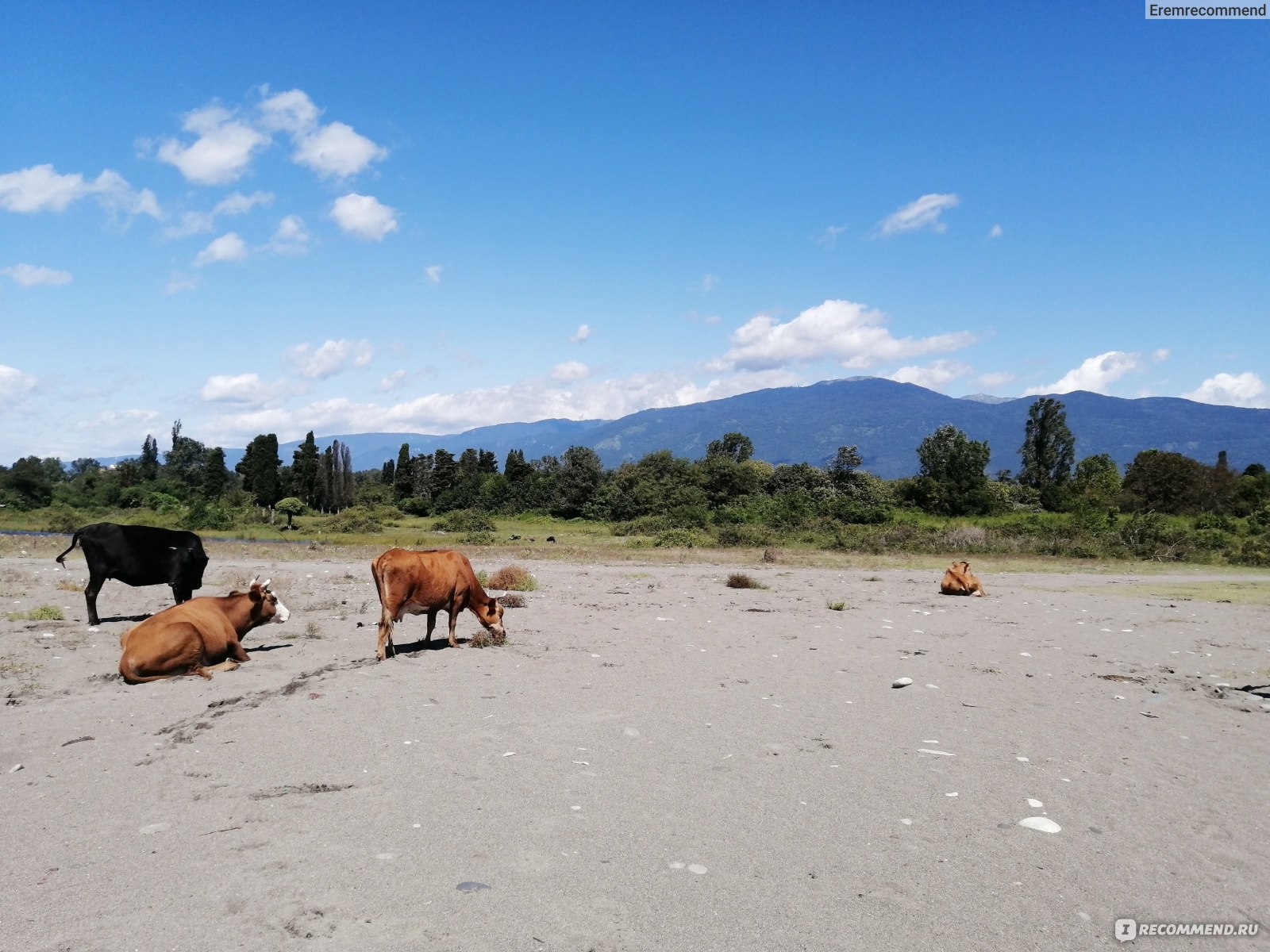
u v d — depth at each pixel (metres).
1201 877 4.87
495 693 8.92
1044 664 11.94
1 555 27.75
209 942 3.81
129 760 6.46
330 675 9.65
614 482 85.50
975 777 6.57
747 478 79.19
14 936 3.83
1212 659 12.76
